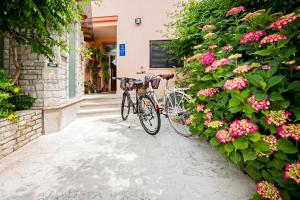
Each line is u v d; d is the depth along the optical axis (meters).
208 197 1.86
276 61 1.85
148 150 3.03
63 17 3.34
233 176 2.25
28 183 2.05
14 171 2.31
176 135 3.81
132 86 4.45
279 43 1.83
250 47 2.38
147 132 3.94
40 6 2.96
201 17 4.20
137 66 7.62
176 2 7.34
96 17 7.79
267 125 1.77
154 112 3.80
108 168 2.42
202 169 2.41
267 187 1.59
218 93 2.51
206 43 3.18
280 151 1.71
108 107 6.29
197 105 2.82
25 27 3.22
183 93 3.62
